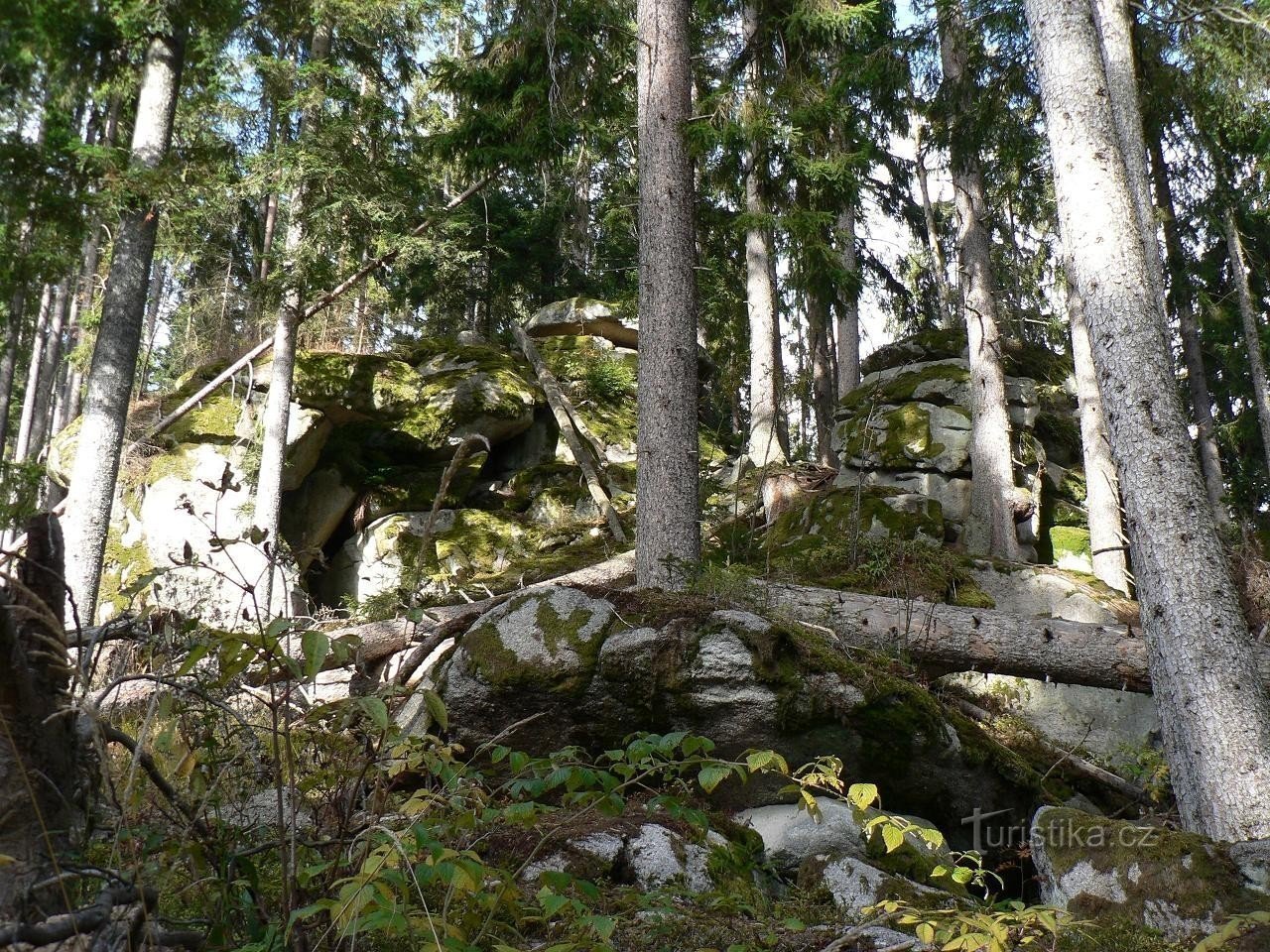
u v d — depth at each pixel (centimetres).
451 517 1727
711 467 1798
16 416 2750
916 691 688
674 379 1007
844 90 1327
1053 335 2114
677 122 1081
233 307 1762
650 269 1041
